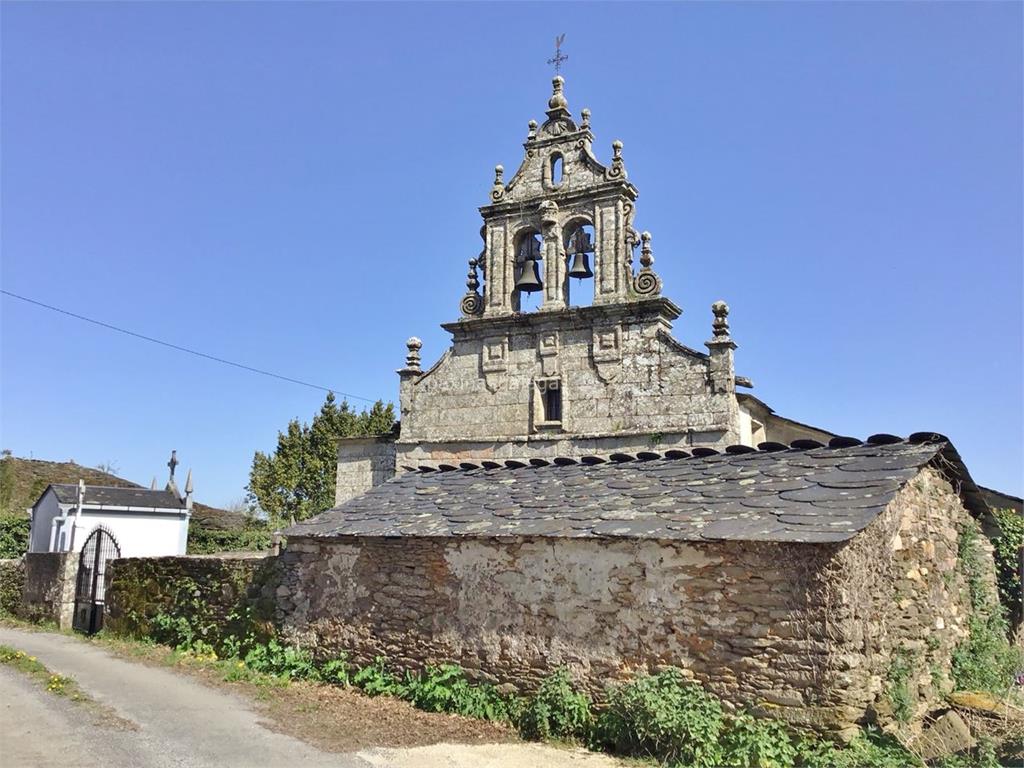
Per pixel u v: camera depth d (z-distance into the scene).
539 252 21.17
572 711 9.63
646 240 19.58
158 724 9.86
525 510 11.61
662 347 18.66
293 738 9.35
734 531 9.05
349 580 12.66
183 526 35.16
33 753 8.45
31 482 42.62
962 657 11.10
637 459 13.12
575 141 20.80
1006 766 8.45
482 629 10.98
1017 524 14.66
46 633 18.45
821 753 8.02
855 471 9.87
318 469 43.81
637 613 9.71
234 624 14.32
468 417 20.48
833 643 8.32
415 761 8.54
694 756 8.41
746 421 20.31
